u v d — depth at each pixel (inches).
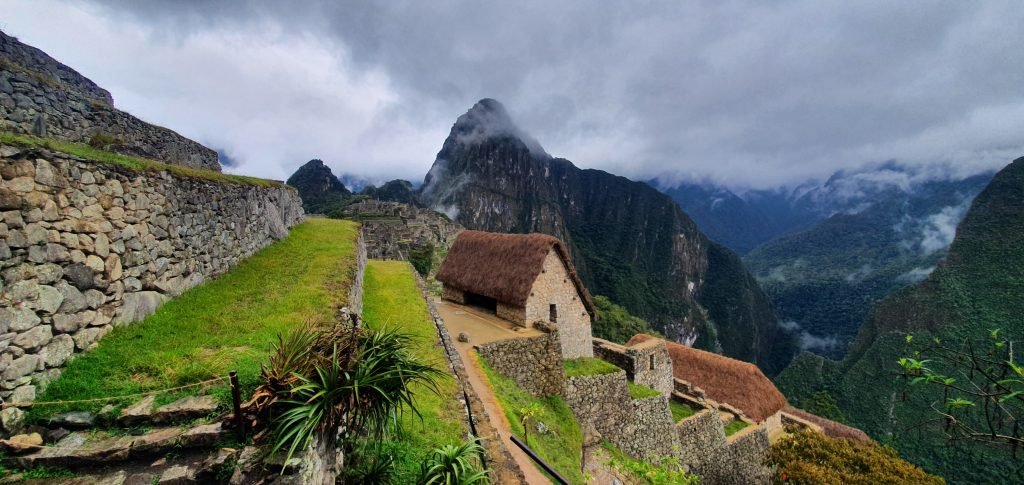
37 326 173.0
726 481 654.5
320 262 426.9
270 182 555.2
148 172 261.3
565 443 414.0
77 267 197.3
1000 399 122.4
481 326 574.6
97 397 167.8
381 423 181.9
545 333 531.2
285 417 144.1
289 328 247.4
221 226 364.8
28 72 321.4
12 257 165.8
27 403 159.6
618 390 558.6
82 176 205.0
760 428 734.5
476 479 187.8
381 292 567.8
